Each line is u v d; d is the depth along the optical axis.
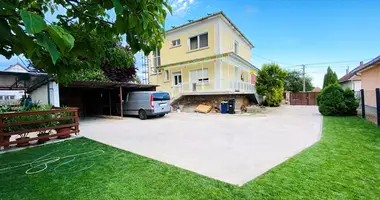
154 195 2.56
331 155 3.97
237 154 4.29
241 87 15.60
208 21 14.53
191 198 2.47
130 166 3.62
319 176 3.02
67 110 6.32
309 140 5.39
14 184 2.94
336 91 10.61
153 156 4.22
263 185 2.78
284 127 7.55
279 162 3.73
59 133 6.03
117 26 1.49
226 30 15.27
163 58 17.58
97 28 1.95
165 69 17.28
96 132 7.20
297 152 4.30
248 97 18.56
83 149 4.85
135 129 7.73
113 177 3.14
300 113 12.68
